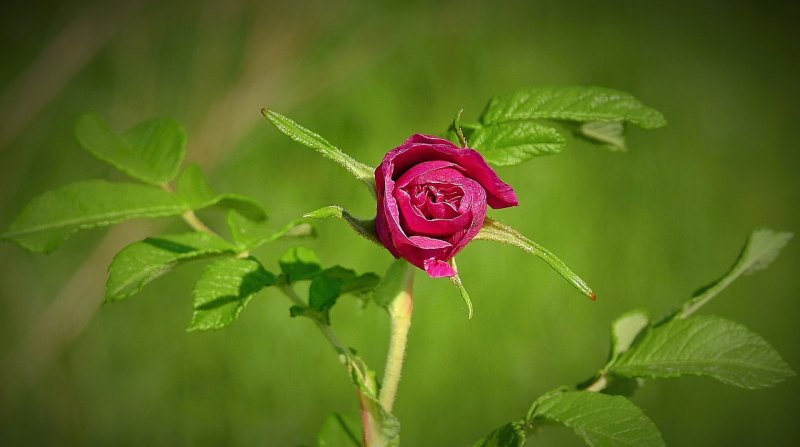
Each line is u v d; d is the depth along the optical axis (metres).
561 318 0.99
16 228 0.50
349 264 0.96
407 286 0.46
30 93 1.03
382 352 0.93
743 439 1.05
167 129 0.53
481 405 0.95
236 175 1.01
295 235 0.50
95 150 0.52
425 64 1.10
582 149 1.08
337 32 1.09
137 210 0.51
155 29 1.08
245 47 1.05
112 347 0.98
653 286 1.05
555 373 0.97
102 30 1.04
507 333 0.96
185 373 0.96
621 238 1.06
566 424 0.45
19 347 0.98
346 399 0.94
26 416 0.97
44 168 1.05
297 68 1.06
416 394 0.93
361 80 1.07
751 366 0.47
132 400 0.97
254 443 0.94
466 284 0.96
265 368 0.95
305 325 0.95
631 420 0.45
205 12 1.06
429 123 1.08
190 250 0.48
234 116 1.02
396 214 0.41
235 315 0.45
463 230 0.41
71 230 0.50
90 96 1.08
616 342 0.48
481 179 0.42
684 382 1.05
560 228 1.03
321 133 1.04
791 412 1.08
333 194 0.99
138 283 0.47
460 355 0.95
